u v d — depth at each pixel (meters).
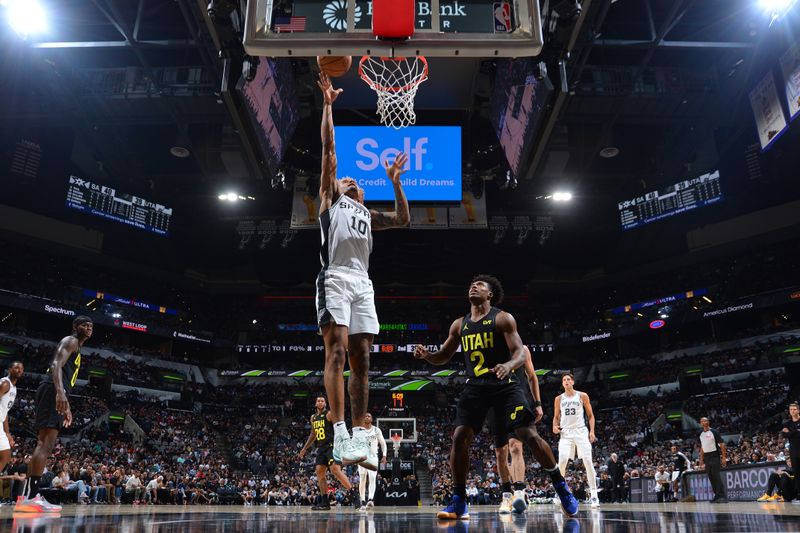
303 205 27.94
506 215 35.91
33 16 19.72
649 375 36.47
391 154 23.31
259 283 41.94
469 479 25.97
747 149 30.20
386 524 3.27
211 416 35.97
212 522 3.47
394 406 35.94
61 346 5.69
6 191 30.92
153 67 22.47
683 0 20.52
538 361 42.31
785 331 31.94
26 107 24.70
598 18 17.48
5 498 13.80
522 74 17.25
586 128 26.36
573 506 4.20
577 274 42.59
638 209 34.53
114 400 31.95
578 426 8.24
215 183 31.72
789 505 7.67
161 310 39.75
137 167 29.12
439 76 21.14
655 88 22.45
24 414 26.94
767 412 27.86
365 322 3.62
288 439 33.78
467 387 4.16
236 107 16.86
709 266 37.38
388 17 4.80
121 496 19.42
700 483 13.04
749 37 21.22
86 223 34.41
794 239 33.59
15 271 33.28
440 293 42.84
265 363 42.34
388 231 35.84
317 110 24.06
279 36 4.83
